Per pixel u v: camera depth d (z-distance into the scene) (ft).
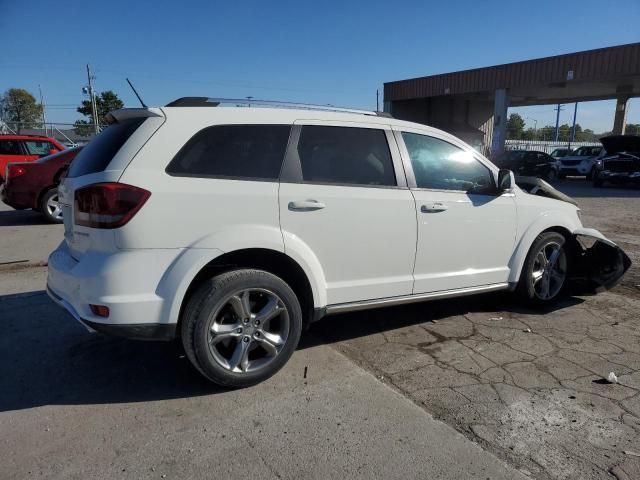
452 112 116.67
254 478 8.32
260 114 11.54
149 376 11.80
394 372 12.16
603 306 17.38
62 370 12.06
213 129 10.89
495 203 14.89
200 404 10.59
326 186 11.90
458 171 14.44
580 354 13.32
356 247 12.34
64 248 12.12
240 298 10.85
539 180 18.30
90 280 9.89
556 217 16.56
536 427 9.87
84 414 10.17
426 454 9.00
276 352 11.41
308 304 12.08
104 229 9.86
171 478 8.30
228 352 11.22
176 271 10.14
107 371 12.03
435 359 12.91
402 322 15.49
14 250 24.88
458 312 16.52
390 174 13.01
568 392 11.26
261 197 10.98
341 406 10.57
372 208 12.43
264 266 11.85
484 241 14.78
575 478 8.41
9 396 10.84
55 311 15.99
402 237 13.01
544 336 14.55
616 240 29.07
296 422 9.96
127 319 9.87
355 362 12.67
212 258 10.41
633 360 12.98
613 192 61.67
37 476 8.29
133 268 9.89
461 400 10.87
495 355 13.20
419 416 10.21
